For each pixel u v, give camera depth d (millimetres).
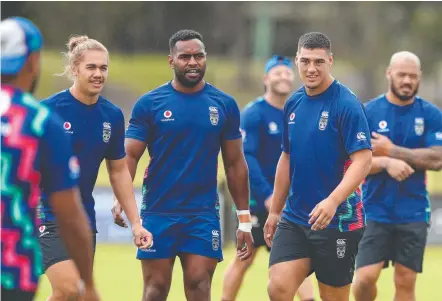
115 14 165500
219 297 39406
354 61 159125
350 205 25797
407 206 32031
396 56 32531
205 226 26844
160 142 26969
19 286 16547
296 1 161750
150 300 26859
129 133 27344
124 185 26453
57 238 24938
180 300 38156
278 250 26062
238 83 160500
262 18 163625
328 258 25812
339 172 25516
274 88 34844
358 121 24906
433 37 159375
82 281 17656
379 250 32094
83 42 26031
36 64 17281
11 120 16672
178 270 48656
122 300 38188
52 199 17094
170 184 26844
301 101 26078
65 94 26047
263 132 34969
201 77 27016
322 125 25406
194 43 26797
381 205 32094
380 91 159875
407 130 32438
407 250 32094
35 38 17094
